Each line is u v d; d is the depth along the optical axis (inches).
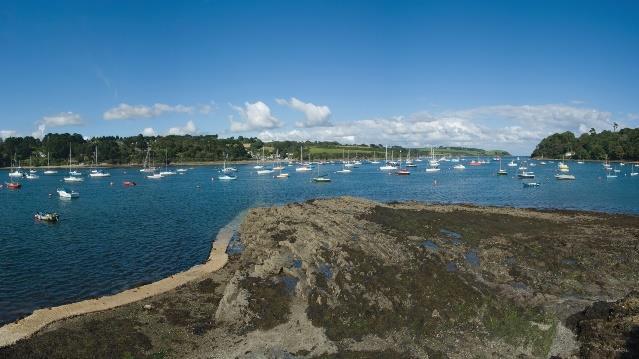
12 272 1985.7
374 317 1407.5
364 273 1712.6
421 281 1658.5
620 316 1364.4
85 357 1197.1
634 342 1220.5
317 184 6811.0
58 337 1294.3
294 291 1560.0
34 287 1792.6
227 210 3964.1
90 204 4377.5
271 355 1235.9
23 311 1550.2
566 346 1278.3
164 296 1651.1
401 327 1368.1
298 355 1237.1
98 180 7642.7
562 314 1451.8
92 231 2920.8
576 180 6830.7
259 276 1658.5
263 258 2031.3
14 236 2753.4
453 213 3196.4
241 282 1596.9
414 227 2610.7
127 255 2284.7
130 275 1953.7
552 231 2618.1
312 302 1487.5
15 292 1737.2
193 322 1424.7
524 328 1369.3
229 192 5649.6
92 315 1472.7
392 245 2151.8
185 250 2402.8
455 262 1966.0
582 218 3095.5
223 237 2738.7
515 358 1233.4
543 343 1293.1
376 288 1587.1
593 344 1251.2
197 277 1879.9
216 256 2244.1
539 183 6368.1
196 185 6692.9
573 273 1857.8
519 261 2006.6
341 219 2849.4
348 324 1378.0
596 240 2379.4
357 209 3351.4
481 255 2081.7
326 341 1296.8
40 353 1202.6
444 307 1485.0
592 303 1534.2
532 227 2714.1
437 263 1905.8
